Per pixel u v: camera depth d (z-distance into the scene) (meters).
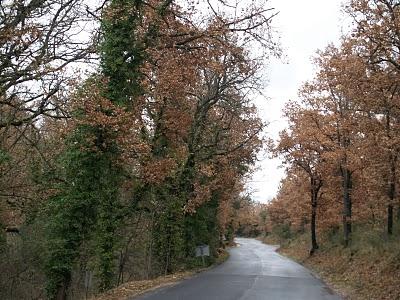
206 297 15.11
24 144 17.88
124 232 26.84
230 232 72.69
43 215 18.59
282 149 38.66
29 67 11.59
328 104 30.14
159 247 27.61
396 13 16.08
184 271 27.25
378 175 22.30
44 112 13.80
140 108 20.47
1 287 25.78
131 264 32.19
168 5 18.30
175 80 19.55
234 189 40.66
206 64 18.94
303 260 40.34
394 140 17.72
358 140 28.12
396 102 18.70
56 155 17.80
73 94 14.18
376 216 33.00
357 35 16.84
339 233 39.38
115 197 20.39
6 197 17.17
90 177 16.92
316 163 37.41
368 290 18.05
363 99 19.11
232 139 32.31
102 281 20.23
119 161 17.47
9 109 14.61
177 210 26.91
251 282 20.53
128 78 18.02
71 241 16.97
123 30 17.55
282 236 76.19
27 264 25.16
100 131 16.27
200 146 30.66
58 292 17.19
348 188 32.62
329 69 28.67
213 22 18.12
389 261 19.94
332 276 25.52
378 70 17.92
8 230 20.23
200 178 29.95
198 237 31.42
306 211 43.22
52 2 12.22
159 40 18.44
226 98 30.94
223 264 34.28
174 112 23.75
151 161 21.31
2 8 11.11
